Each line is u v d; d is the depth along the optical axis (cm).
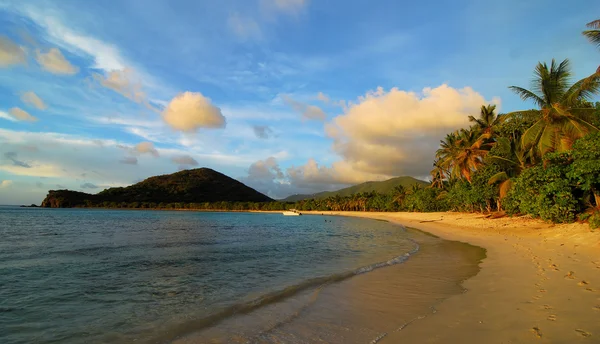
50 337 700
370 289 995
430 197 7519
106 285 1163
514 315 666
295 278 1243
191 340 651
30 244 2492
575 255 1309
